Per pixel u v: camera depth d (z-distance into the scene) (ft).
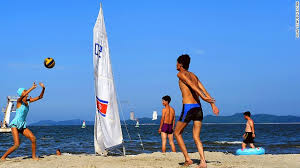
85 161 21.84
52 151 53.52
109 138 29.71
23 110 22.79
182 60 16.49
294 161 21.93
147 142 77.10
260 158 23.97
